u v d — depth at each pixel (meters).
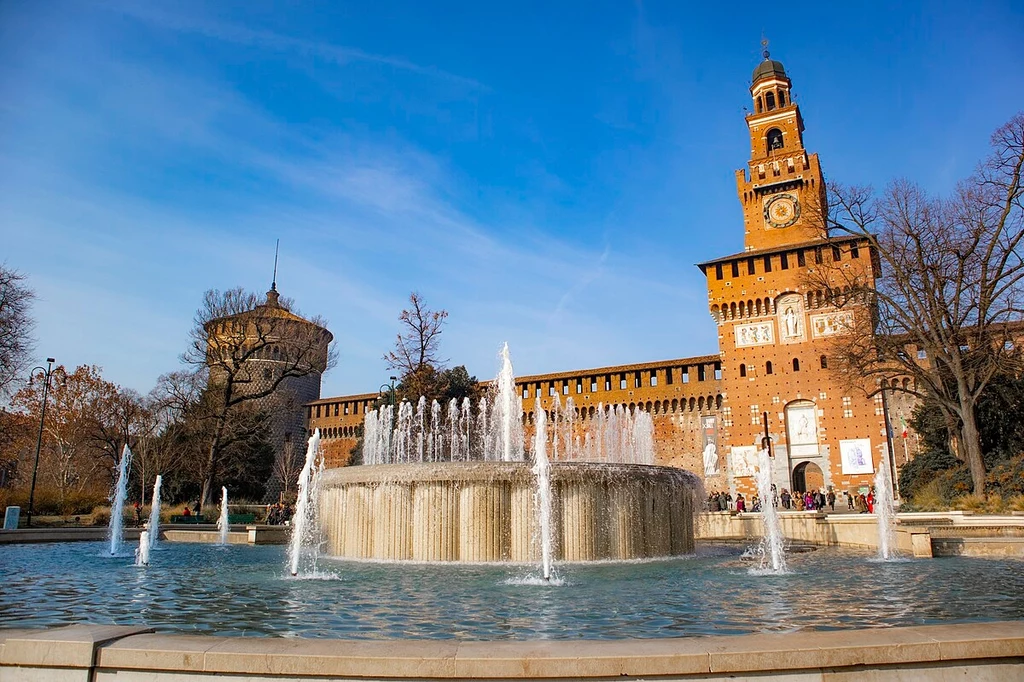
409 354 47.94
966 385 32.00
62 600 11.08
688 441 56.31
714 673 5.09
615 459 57.91
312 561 17.70
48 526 33.75
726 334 54.81
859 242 49.78
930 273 33.72
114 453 52.06
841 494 48.66
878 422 48.81
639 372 59.78
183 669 5.31
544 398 62.06
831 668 5.12
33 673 5.46
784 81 61.16
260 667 5.24
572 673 5.06
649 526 18.44
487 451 41.78
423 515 17.34
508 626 8.71
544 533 15.50
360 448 63.09
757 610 9.96
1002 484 29.42
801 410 51.44
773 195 57.75
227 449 50.25
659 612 9.77
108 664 5.40
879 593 11.79
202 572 15.31
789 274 53.31
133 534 29.08
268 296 53.12
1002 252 31.73
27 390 53.72
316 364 49.28
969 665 5.19
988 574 14.57
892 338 35.53
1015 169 31.31
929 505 31.33
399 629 8.52
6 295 36.34
